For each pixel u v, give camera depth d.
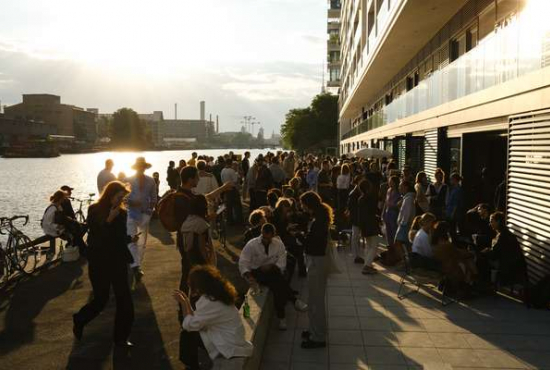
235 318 4.63
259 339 5.77
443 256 8.02
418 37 20.14
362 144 40.56
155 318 6.86
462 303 7.98
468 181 13.09
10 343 5.96
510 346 6.24
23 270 9.04
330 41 87.38
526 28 8.84
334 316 7.45
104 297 5.81
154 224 15.88
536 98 8.23
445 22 17.67
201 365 5.33
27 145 122.25
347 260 11.26
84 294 7.99
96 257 5.74
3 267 8.54
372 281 9.43
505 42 9.87
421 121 17.47
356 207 10.82
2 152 117.75
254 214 8.59
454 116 13.27
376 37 23.75
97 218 5.72
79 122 179.12
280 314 6.95
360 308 7.80
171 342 6.00
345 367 5.71
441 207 11.65
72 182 41.34
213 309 4.52
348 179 15.36
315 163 20.53
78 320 5.79
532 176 8.59
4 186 37.22
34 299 7.73
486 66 11.00
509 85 9.39
